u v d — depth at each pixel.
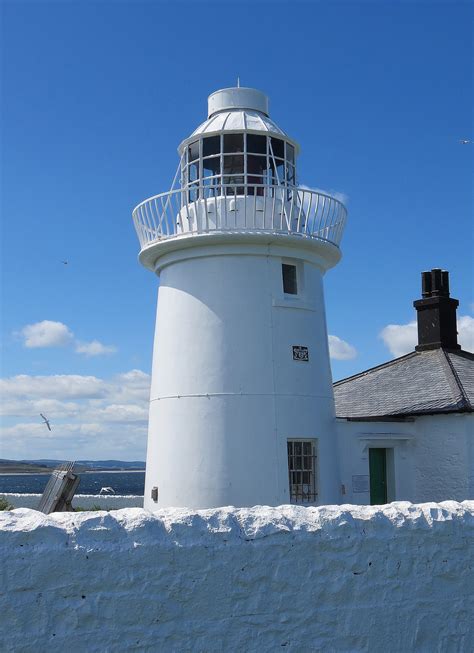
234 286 13.76
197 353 13.66
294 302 14.10
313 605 6.87
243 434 13.23
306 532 6.93
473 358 20.28
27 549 5.74
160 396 14.19
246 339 13.58
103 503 22.58
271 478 13.19
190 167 14.55
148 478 14.36
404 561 7.40
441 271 20.88
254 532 6.70
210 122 14.65
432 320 20.62
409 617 7.35
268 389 13.49
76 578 5.87
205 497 13.09
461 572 7.75
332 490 14.09
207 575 6.39
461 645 7.62
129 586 6.05
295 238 13.80
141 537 6.18
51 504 13.21
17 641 5.61
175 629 6.21
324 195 14.40
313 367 14.18
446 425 16.62
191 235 13.70
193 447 13.36
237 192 14.11
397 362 21.02
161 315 14.66
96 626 5.90
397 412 17.44
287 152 14.87
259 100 15.06
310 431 13.84
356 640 7.04
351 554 7.12
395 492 16.88
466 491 16.09
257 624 6.57
